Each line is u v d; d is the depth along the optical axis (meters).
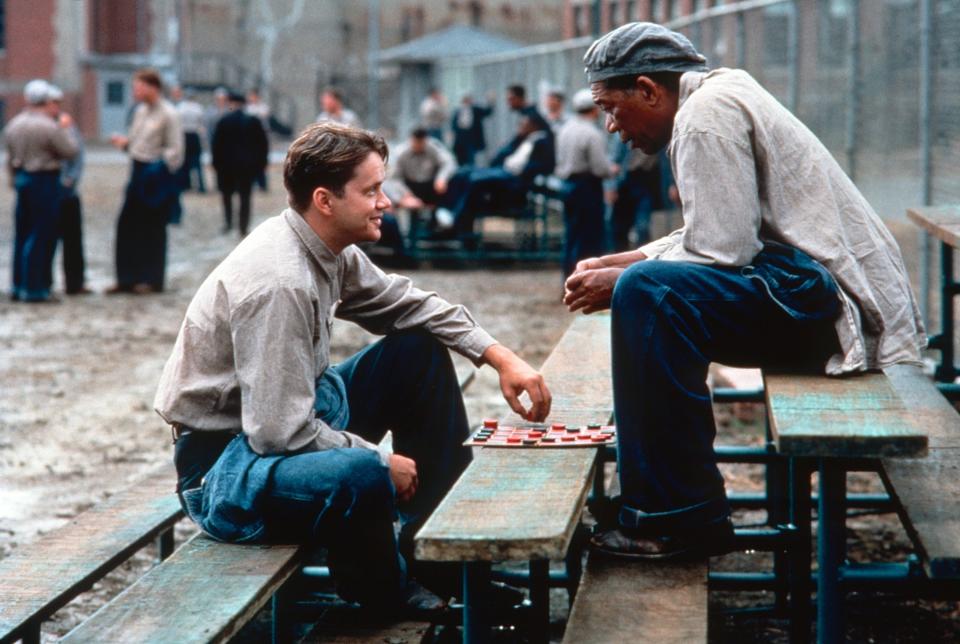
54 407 10.06
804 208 4.25
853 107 11.53
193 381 4.27
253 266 4.16
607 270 4.45
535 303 15.97
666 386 4.12
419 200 20.03
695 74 4.36
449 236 20.08
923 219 6.48
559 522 3.53
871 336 4.29
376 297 4.73
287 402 4.13
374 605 4.36
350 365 4.82
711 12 16.58
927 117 9.85
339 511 4.11
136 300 16.19
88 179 40.31
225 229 24.72
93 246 22.72
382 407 4.77
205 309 4.24
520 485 3.89
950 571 3.47
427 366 4.77
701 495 4.16
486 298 16.45
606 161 16.33
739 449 5.73
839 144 12.05
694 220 4.18
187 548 4.21
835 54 12.09
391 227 19.67
